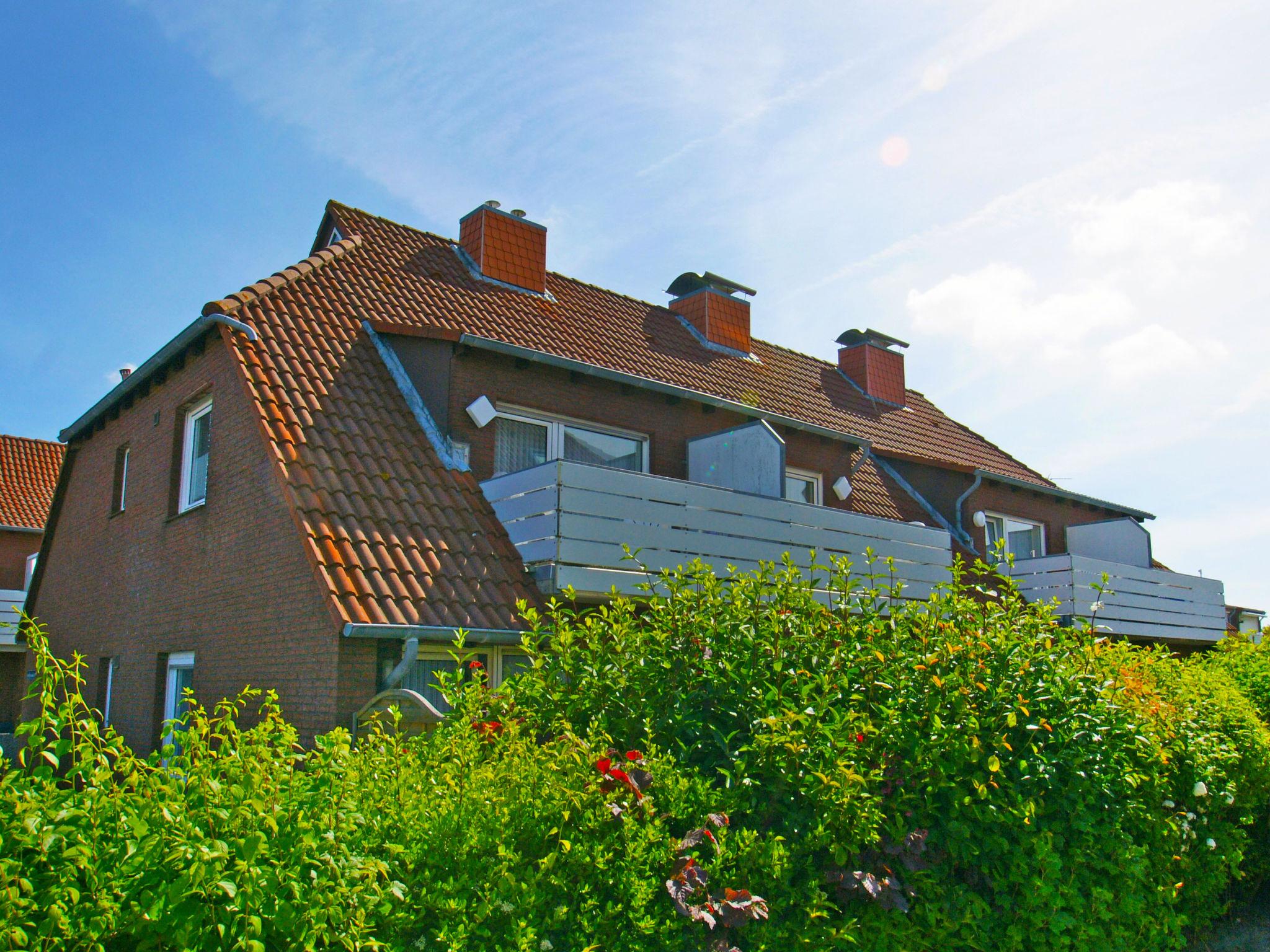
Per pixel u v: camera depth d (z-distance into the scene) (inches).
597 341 488.7
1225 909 262.7
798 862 161.2
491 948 122.0
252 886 100.8
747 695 181.3
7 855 95.2
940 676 195.2
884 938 162.6
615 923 135.4
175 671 390.9
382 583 287.6
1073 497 701.3
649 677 187.2
